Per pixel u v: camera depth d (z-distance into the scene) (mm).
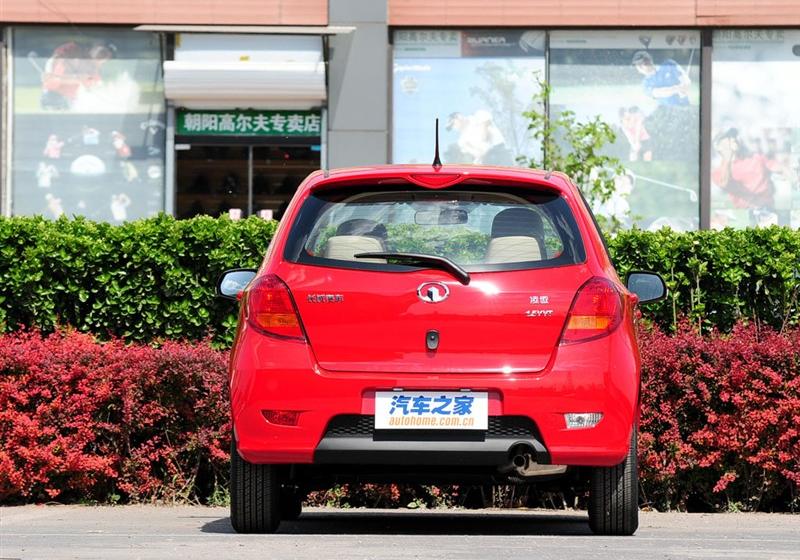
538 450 16594
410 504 25281
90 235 29609
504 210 17484
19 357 24859
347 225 17391
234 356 17344
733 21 46156
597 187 40969
